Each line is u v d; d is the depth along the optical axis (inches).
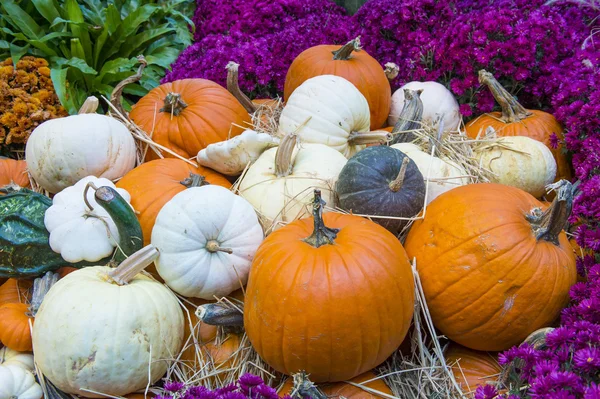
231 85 88.4
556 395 58.3
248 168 78.0
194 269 69.9
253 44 95.7
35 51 99.2
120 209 69.4
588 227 71.4
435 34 91.2
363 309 64.9
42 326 66.9
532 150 80.0
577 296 67.2
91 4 106.1
